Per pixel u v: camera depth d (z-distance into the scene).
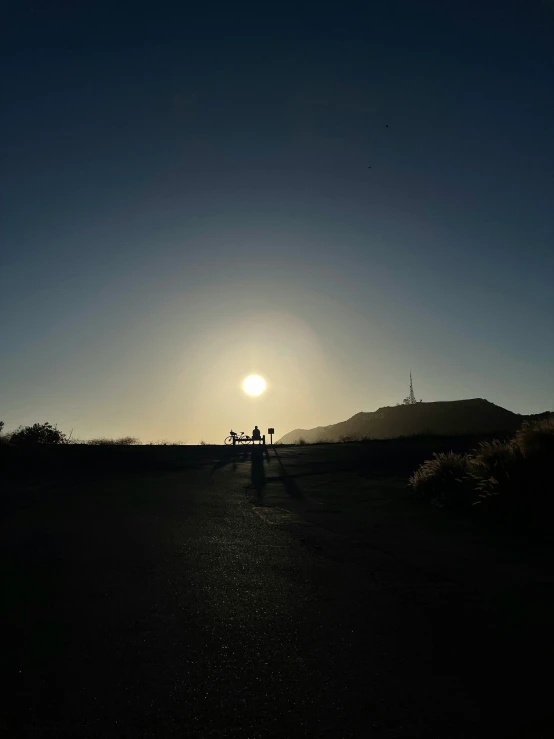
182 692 4.67
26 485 16.66
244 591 7.21
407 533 10.74
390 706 4.50
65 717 4.29
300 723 4.25
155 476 19.31
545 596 7.15
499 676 5.01
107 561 8.46
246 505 13.66
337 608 6.66
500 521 11.70
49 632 5.84
